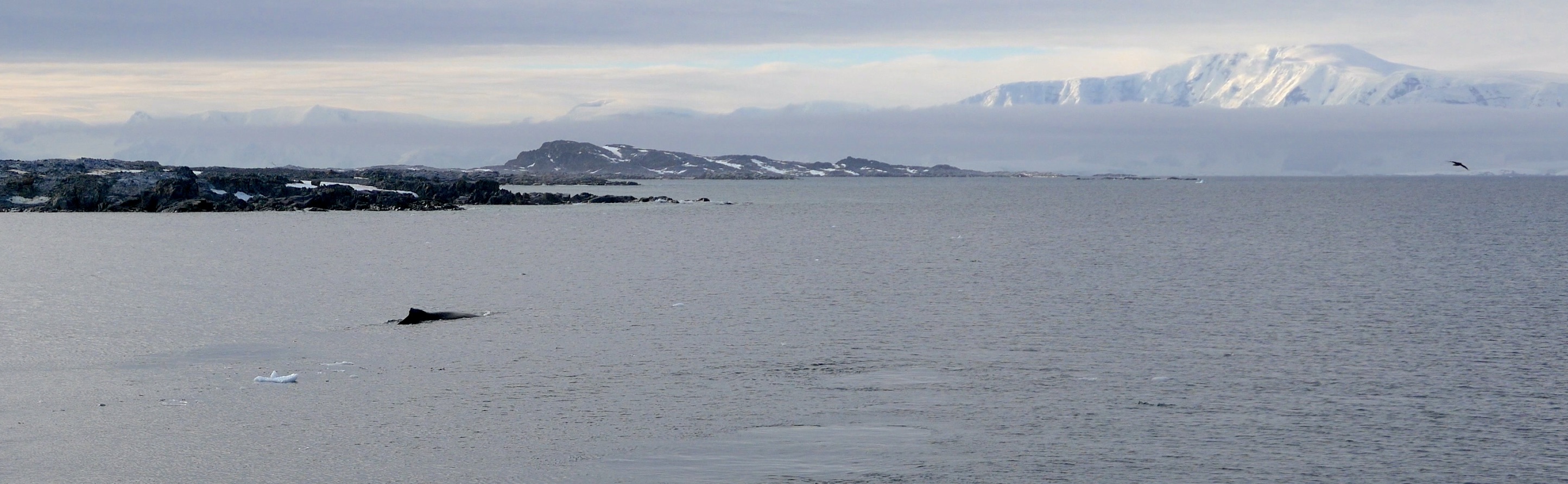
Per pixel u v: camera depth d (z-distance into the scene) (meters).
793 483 28.86
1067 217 170.75
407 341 47.94
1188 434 33.12
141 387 38.41
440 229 129.50
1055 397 37.56
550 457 30.77
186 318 55.31
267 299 63.59
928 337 49.62
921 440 32.47
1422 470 29.84
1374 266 82.75
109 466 29.50
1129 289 68.06
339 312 57.84
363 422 34.00
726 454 31.19
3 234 116.44
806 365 43.03
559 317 55.78
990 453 31.28
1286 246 103.94
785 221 153.88
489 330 51.25
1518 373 41.16
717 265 85.62
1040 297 64.06
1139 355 45.12
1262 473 29.61
